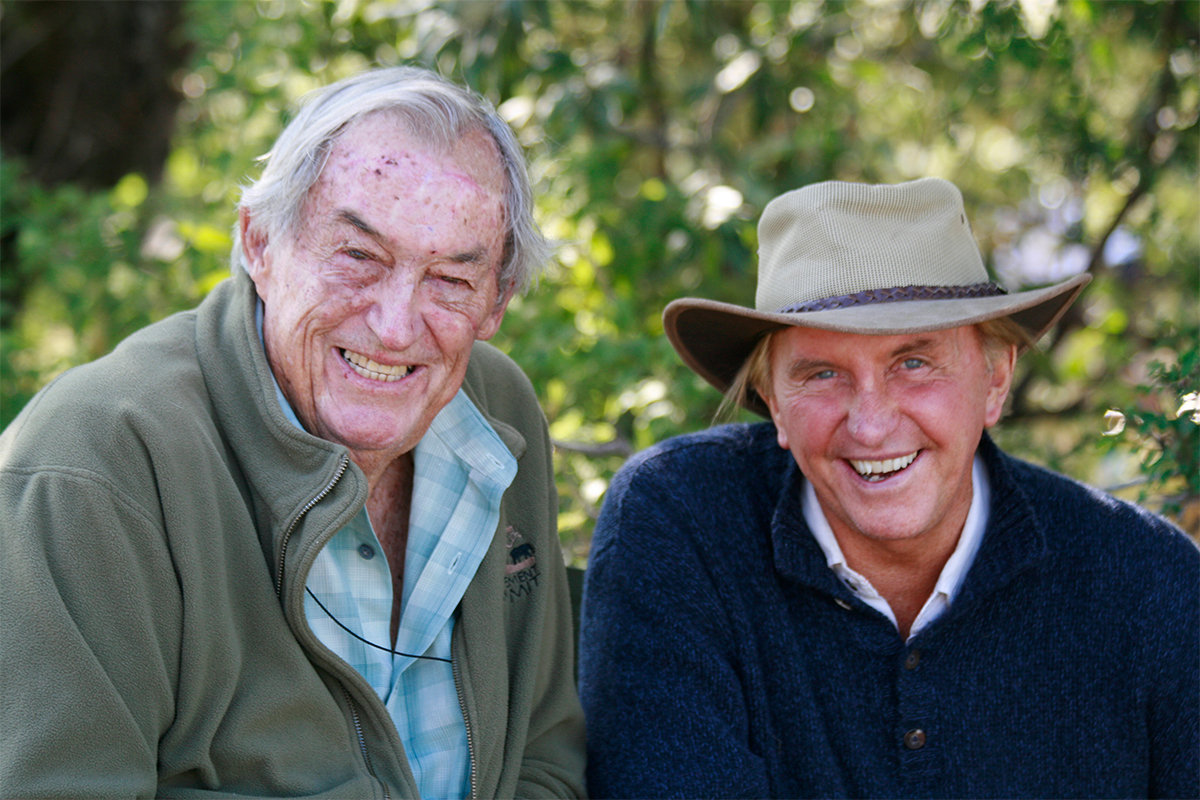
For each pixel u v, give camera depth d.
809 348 1.89
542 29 4.30
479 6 4.02
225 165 4.57
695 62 4.95
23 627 1.43
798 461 1.97
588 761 2.08
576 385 3.30
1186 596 1.95
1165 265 4.68
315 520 1.60
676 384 3.17
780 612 2.02
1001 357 2.01
